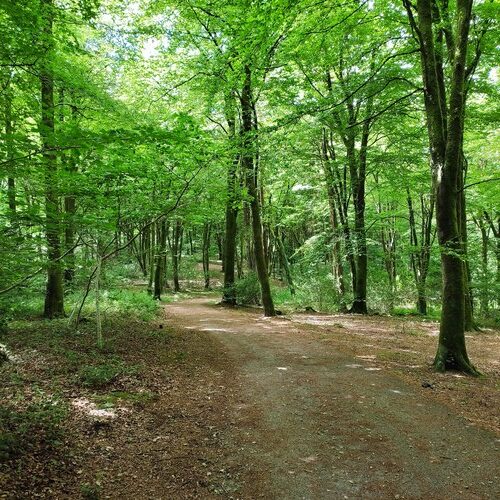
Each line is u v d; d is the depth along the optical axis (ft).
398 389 24.47
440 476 14.73
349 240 66.54
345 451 16.53
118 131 16.10
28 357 24.89
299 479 14.40
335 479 14.42
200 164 30.32
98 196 24.90
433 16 36.32
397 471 15.01
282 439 17.58
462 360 29.19
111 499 12.57
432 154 30.40
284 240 144.05
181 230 129.59
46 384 20.57
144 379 23.98
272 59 37.88
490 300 74.08
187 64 51.01
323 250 73.82
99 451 15.23
